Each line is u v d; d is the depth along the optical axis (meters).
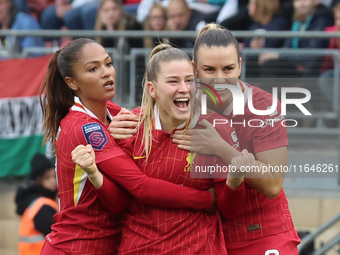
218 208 9.05
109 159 8.73
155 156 8.74
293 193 17.53
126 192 9.10
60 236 9.32
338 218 15.49
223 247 8.93
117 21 20.33
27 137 17.56
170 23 20.55
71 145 8.98
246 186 9.32
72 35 18.14
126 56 18.02
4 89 17.44
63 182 9.32
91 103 9.44
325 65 17.20
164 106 8.62
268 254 9.21
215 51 8.62
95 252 9.23
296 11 20.44
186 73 8.52
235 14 20.86
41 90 10.05
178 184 8.76
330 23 20.25
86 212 9.20
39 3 25.31
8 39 18.80
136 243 8.80
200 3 22.58
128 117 9.04
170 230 8.68
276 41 18.95
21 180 18.11
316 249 17.30
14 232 18.25
